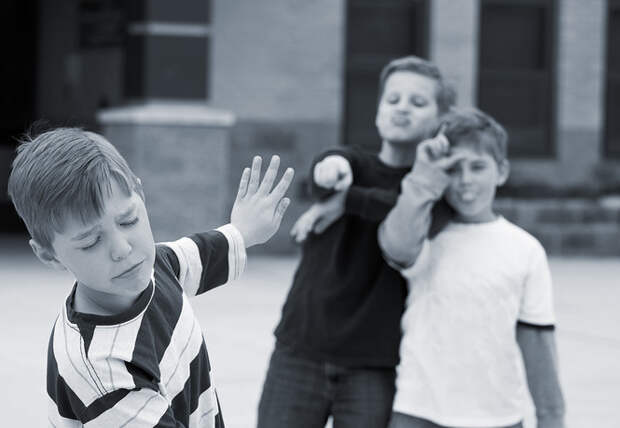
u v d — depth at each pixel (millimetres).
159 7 17219
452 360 4191
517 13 20625
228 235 2922
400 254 4195
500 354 4215
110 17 20328
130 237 2309
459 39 19906
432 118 4562
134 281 2354
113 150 2352
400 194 4402
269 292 13844
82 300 2461
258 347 9969
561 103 20578
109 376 2367
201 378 2684
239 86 18891
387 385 4340
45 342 9961
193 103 17422
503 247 4281
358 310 4336
